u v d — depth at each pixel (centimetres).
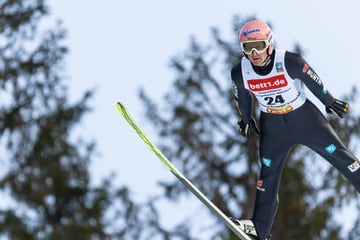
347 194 6116
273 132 2686
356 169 2661
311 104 2673
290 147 2703
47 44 7138
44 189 6700
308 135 2662
